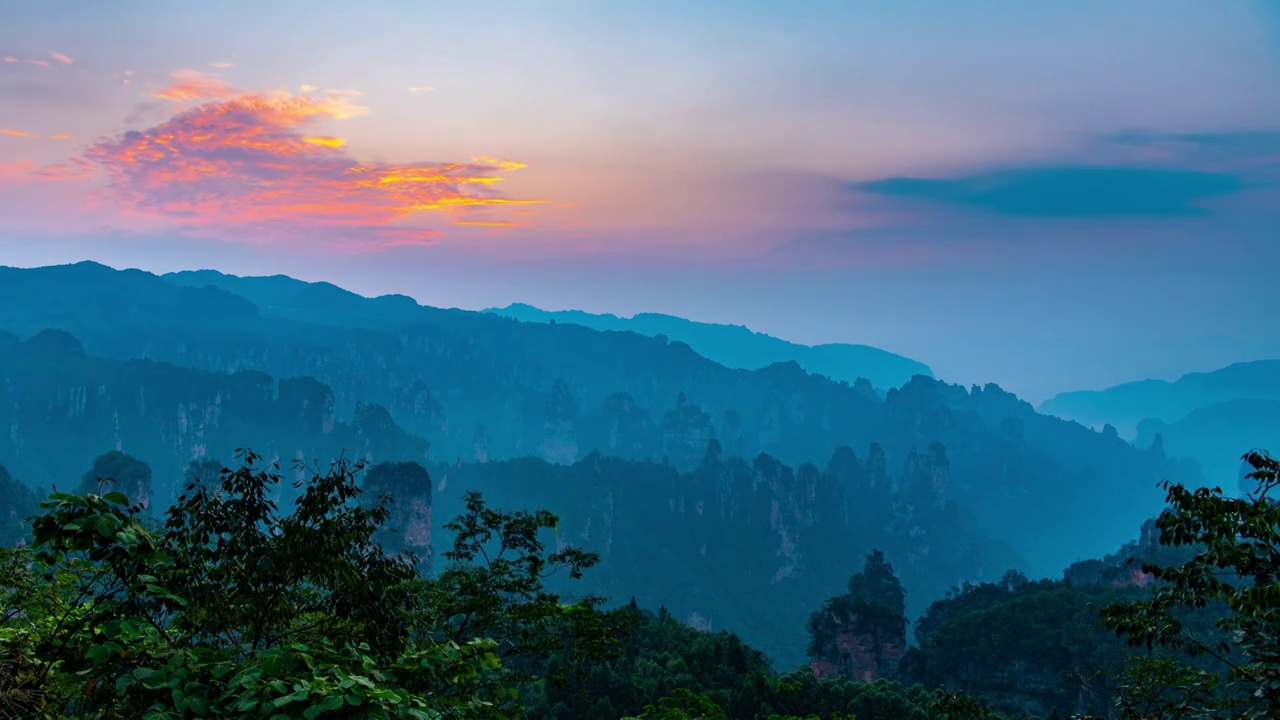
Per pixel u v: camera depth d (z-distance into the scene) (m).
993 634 110.69
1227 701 15.84
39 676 10.23
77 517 9.86
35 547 9.91
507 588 23.11
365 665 10.11
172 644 10.88
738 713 64.38
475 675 12.10
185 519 12.29
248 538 12.29
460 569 23.64
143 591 10.32
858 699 67.06
